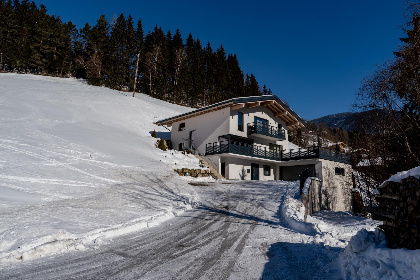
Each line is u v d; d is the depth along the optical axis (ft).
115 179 45.16
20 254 15.78
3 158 40.68
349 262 13.89
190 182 59.21
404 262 9.87
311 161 85.15
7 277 13.19
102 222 24.23
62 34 198.08
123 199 34.71
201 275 14.53
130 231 23.77
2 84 105.60
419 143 45.34
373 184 62.08
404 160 47.06
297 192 47.80
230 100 76.23
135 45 204.54
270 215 32.58
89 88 146.72
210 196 45.44
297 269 15.61
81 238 19.81
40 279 13.20
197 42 255.70
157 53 194.49
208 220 29.19
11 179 33.99
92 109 99.91
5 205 25.23
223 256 17.87
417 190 10.46
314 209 49.75
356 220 36.76
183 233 23.79
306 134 193.98
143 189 42.16
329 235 22.98
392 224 12.16
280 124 99.60
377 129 53.57
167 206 34.22
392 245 12.05
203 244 20.59
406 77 45.32
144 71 201.57
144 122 106.01
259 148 89.20
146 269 15.19
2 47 175.94
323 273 14.76
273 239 22.33
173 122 98.99
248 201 41.57
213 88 213.46
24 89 104.01
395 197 11.84
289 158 92.22
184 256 17.70
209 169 74.49
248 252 18.81
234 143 80.79
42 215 23.84
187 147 90.89
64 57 194.29
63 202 29.37
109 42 198.70
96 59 187.21
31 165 40.91
